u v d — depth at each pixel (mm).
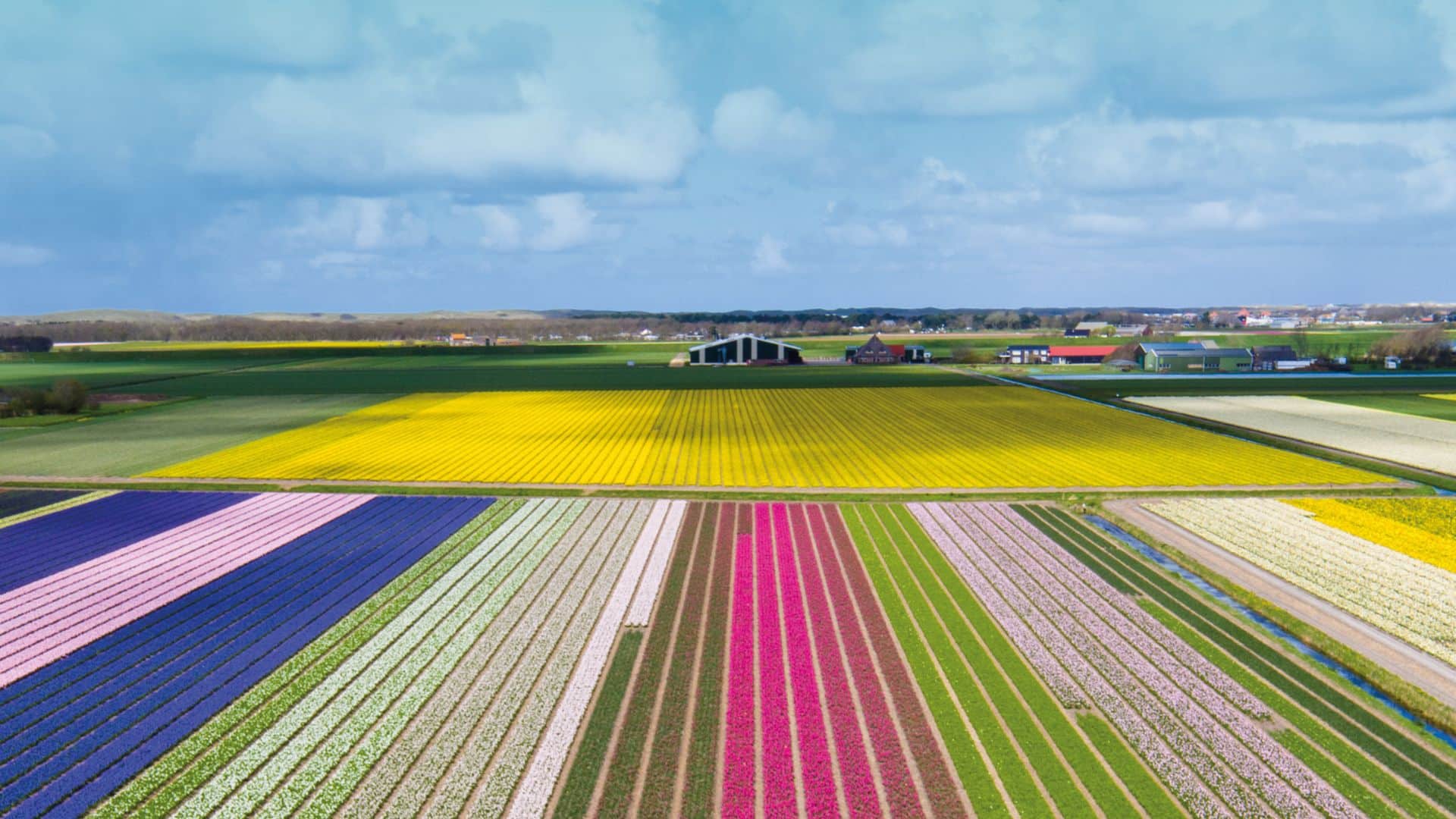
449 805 20203
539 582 35344
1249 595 33094
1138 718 23906
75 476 55406
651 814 19859
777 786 20906
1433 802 20234
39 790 21094
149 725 24062
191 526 43656
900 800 20328
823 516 45281
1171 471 55719
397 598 33625
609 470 57250
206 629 30719
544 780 21125
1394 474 54469
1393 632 29562
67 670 27547
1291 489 50500
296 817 19891
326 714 24516
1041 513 45562
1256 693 25438
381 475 56000
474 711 24594
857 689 25703
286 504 48094
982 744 22703
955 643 28969
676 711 24578
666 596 33562
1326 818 19656
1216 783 20844
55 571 37000
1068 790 20688
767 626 30469
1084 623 30547
